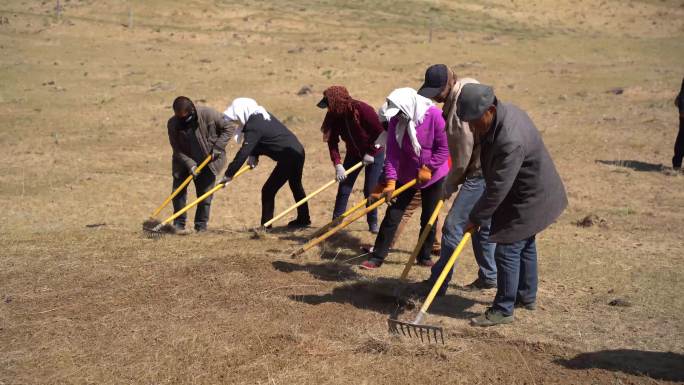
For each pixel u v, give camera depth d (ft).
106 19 109.50
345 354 16.72
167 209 35.09
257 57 90.53
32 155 48.49
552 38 118.83
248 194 39.22
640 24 141.49
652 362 16.42
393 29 114.93
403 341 17.35
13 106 64.44
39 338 17.44
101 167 45.32
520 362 16.42
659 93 70.08
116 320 18.56
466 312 19.69
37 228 28.89
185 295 20.40
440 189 22.89
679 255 25.72
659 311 19.79
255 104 27.84
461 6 144.15
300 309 19.54
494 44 107.24
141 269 22.54
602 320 19.08
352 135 26.55
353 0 141.08
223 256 23.91
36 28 101.55
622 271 23.66
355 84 75.36
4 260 23.24
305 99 68.90
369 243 27.30
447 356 16.53
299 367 16.03
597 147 49.80
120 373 15.72
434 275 20.61
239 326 18.25
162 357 16.48
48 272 22.15
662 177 41.16
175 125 27.04
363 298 20.59
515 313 19.56
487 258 21.36
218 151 27.02
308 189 39.99
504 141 16.70
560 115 61.41
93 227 29.07
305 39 104.32
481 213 17.16
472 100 16.47
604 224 30.53
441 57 93.35
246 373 15.78
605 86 75.51
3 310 19.10
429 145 21.42
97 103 66.85
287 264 23.49
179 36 102.53
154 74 79.66
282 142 27.99
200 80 77.20
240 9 121.49
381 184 22.86
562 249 26.45
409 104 21.09
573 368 16.12
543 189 17.63
